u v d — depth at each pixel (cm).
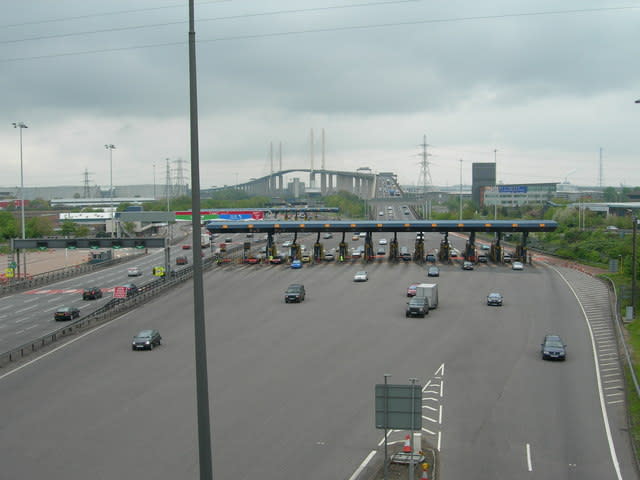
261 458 3522
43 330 7294
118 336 6775
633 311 7406
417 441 3491
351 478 3238
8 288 10506
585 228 18850
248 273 11556
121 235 15750
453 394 4597
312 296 9088
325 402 4450
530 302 8419
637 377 4925
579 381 4903
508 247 16288
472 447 3634
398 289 9588
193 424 4069
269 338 6481
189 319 7575
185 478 3284
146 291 9294
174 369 5391
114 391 4812
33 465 3494
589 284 9981
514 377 5019
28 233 19238
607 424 3991
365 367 5328
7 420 4228
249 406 4400
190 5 2045
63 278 12050
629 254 11456
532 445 3659
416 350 5891
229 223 13225
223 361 5619
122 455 3600
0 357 5684
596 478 3222
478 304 8300
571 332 6619
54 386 4984
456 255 14188
